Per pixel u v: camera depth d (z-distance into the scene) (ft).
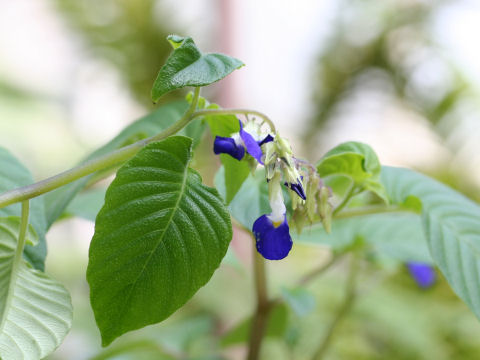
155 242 1.06
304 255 4.52
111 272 1.04
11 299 1.10
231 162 1.26
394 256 1.85
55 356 3.40
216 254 1.07
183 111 1.54
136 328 1.06
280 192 1.16
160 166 1.05
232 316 3.42
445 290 3.85
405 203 1.51
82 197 1.74
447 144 4.91
